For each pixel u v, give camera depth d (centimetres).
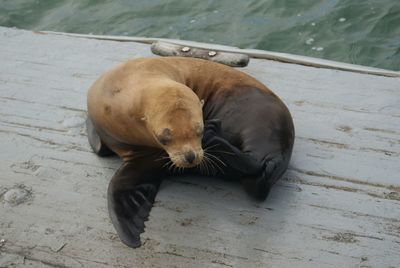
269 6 1259
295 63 828
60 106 735
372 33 1139
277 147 571
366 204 580
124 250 532
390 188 602
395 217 565
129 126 573
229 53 793
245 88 623
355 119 707
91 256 529
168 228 552
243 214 568
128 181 573
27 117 715
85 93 762
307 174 620
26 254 533
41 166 635
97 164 635
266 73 802
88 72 809
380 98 745
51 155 650
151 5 1337
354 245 536
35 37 901
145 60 621
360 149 657
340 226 555
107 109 584
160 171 591
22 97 754
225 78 638
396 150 655
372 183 608
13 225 563
